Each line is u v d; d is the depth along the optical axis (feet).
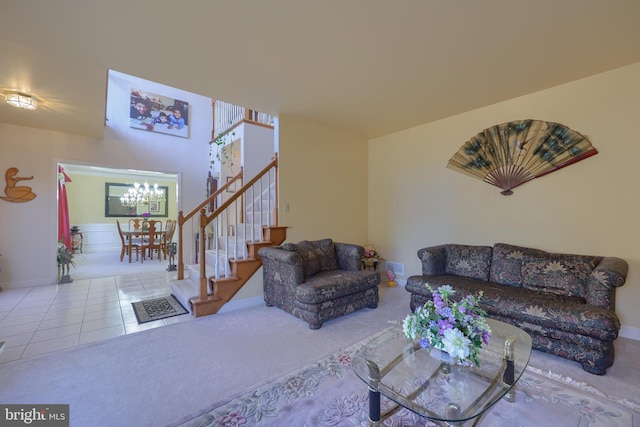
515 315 7.49
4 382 6.24
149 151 18.17
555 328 6.90
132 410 5.37
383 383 4.86
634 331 8.37
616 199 8.67
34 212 14.32
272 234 12.17
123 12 6.08
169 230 23.58
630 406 5.40
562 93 9.61
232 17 6.30
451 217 12.55
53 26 6.51
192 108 19.95
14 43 7.16
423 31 6.85
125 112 17.33
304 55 7.86
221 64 8.30
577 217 9.36
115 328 9.23
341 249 12.20
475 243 11.78
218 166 19.36
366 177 15.99
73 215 26.73
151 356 7.40
